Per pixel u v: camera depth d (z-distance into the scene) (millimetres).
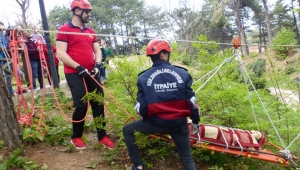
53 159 3777
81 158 3869
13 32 4359
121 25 55812
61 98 6625
